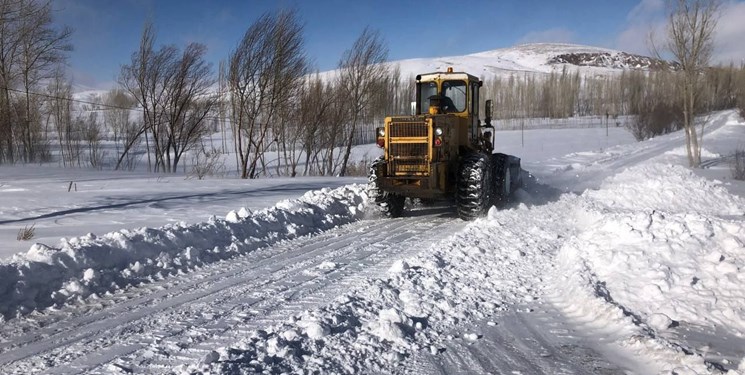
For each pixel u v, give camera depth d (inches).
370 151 1299.2
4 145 1154.0
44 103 1498.5
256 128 932.6
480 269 245.0
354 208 435.8
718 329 174.2
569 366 151.6
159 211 420.5
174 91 1118.4
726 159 945.5
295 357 151.8
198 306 207.8
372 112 1066.1
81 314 200.2
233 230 318.7
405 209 480.7
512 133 2316.7
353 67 977.5
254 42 834.8
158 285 237.0
